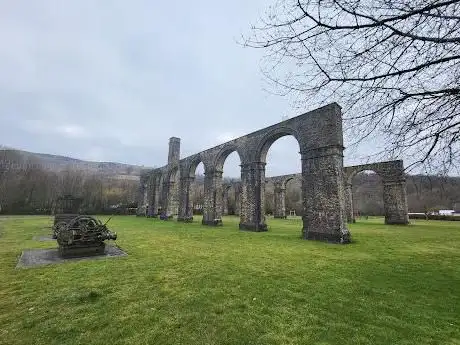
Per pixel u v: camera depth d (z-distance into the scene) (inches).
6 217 1306.6
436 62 142.4
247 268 305.7
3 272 288.0
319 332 159.3
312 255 387.9
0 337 153.2
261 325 167.6
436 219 1355.8
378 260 356.2
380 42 145.2
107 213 1744.6
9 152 1782.7
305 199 597.0
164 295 218.1
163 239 546.3
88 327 164.4
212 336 154.0
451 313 187.8
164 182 1327.5
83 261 340.2
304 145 617.9
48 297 213.2
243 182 795.4
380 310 191.9
